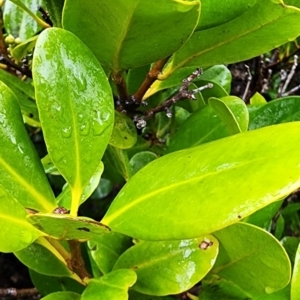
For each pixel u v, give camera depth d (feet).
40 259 1.01
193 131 1.14
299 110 1.13
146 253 0.93
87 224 0.65
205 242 0.89
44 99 0.73
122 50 0.78
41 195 0.81
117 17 0.70
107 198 1.89
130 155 1.31
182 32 0.73
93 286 0.80
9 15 1.31
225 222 0.61
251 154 0.65
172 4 0.65
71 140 0.76
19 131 0.80
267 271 0.87
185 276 0.89
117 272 0.83
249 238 0.84
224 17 0.79
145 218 0.70
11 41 1.28
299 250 0.81
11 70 1.19
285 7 0.81
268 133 0.66
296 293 0.81
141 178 0.75
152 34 0.73
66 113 0.75
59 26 0.90
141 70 1.05
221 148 0.69
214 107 0.92
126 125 0.94
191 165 0.70
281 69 1.72
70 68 0.75
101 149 0.78
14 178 0.79
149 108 1.21
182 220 0.65
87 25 0.74
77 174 0.77
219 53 0.91
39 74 0.73
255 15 0.84
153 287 0.90
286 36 0.87
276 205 1.01
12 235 0.71
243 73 1.94
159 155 1.30
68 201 0.92
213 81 1.22
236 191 0.62
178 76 1.10
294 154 0.61
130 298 1.02
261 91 1.60
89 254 1.17
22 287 1.95
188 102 1.30
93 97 0.77
